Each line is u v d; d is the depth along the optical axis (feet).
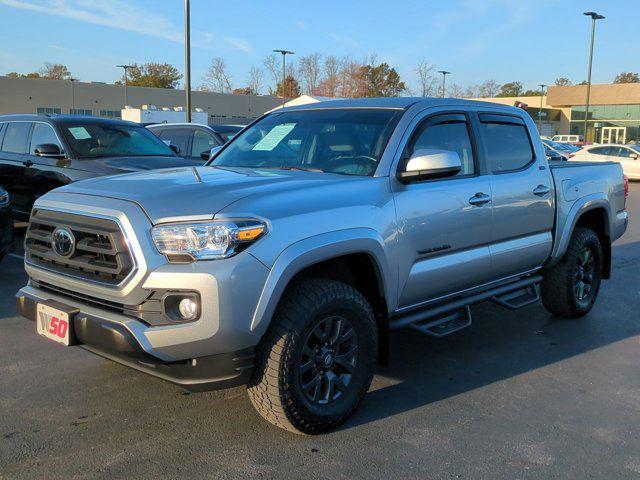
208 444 11.29
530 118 17.56
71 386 13.75
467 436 11.82
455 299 15.10
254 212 10.36
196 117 149.07
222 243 9.93
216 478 10.19
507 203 15.55
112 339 10.20
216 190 10.96
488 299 15.80
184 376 10.27
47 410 12.56
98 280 10.72
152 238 10.13
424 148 13.80
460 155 14.78
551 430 12.13
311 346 11.30
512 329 18.72
